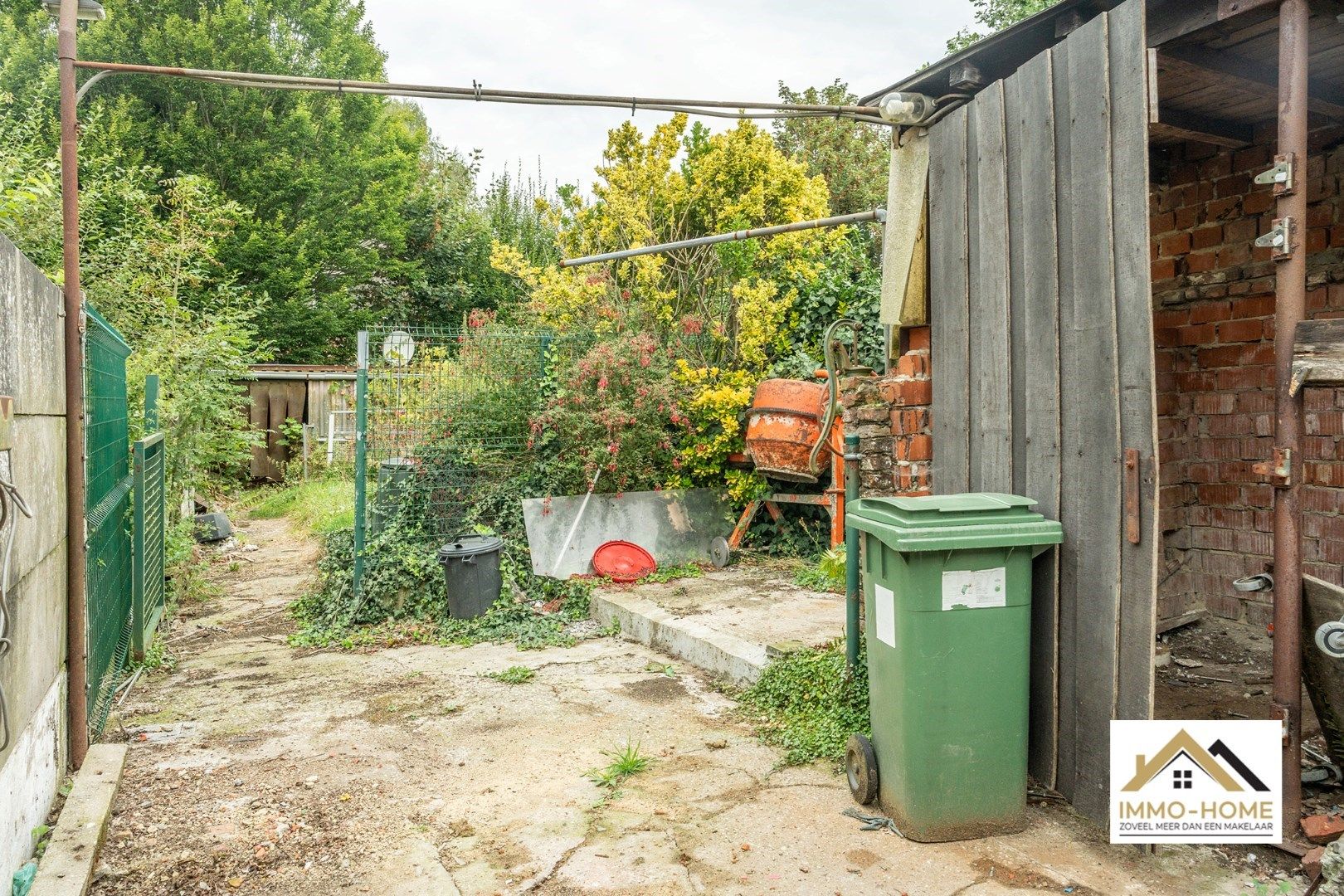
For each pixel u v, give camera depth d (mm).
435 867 3258
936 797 3246
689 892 3016
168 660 6422
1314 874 2842
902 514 3279
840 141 19344
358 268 21750
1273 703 3074
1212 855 3102
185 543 9109
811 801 3719
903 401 4617
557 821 3621
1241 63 3881
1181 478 5605
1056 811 3512
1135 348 3064
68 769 4043
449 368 8430
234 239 18969
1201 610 5539
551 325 9977
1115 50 3146
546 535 8328
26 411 3285
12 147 8586
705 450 9000
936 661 3205
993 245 3869
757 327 9250
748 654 5484
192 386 9859
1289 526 3008
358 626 7449
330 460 16344
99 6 4898
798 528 9070
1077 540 3367
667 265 10781
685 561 8789
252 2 20438
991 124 3879
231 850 3416
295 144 20344
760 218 10586
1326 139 4750
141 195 10109
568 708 5176
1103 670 3234
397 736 4750
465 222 26312
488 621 7293
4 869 2830
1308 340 2896
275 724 4984
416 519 8148
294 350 20797
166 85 18938
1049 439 3510
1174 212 5574
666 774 4098
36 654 3395
